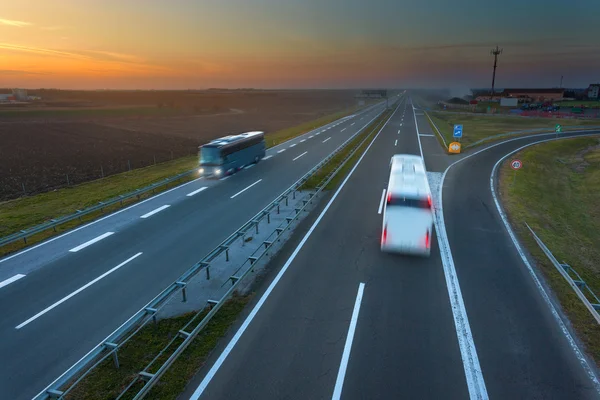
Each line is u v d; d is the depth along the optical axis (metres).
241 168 30.59
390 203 14.66
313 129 59.47
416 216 14.35
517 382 8.12
